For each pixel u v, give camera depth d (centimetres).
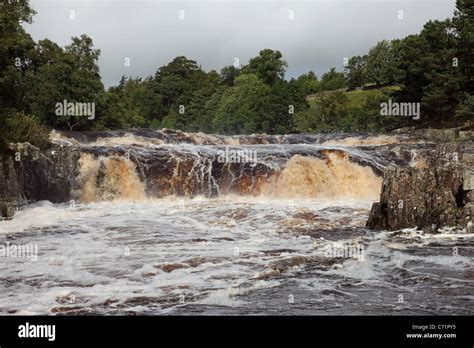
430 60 6262
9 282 1466
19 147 3044
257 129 8625
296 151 3772
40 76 5747
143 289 1401
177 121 11475
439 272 1586
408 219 2217
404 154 3916
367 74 10688
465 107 5641
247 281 1477
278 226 2347
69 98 5800
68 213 2702
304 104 8975
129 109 9912
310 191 3616
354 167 3719
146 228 2320
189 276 1527
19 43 3634
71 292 1372
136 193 3503
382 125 7050
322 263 1678
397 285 1459
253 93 9400
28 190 3045
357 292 1397
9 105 3912
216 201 3334
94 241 2047
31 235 2170
